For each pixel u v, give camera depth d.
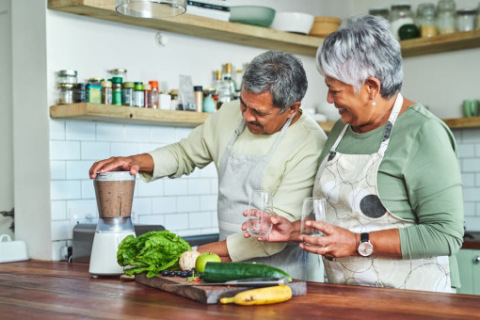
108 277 2.32
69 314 1.65
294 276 2.40
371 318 1.51
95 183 2.31
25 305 1.80
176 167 2.64
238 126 2.48
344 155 2.12
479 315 1.53
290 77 2.15
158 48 3.47
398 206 2.00
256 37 3.67
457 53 4.30
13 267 2.78
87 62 3.17
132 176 2.33
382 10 4.38
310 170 2.31
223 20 3.48
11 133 3.33
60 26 3.06
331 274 2.16
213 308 1.68
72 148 3.12
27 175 3.15
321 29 4.07
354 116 2.02
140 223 3.42
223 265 1.82
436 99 4.40
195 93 3.47
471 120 4.01
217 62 3.78
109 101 3.04
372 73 1.92
